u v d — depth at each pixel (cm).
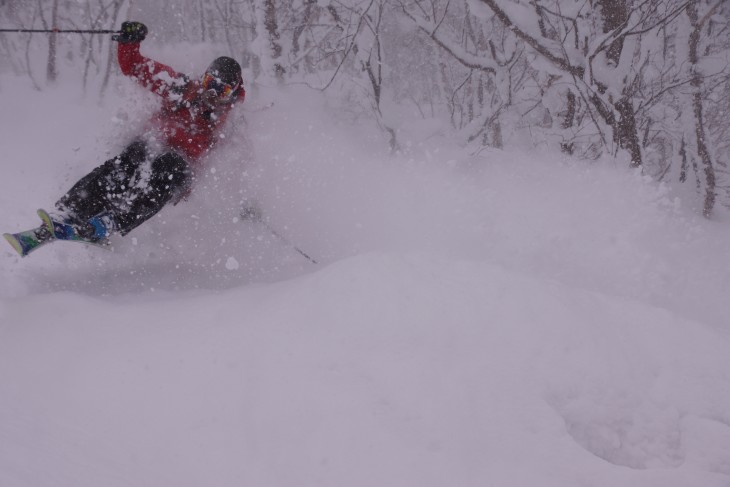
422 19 668
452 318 248
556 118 742
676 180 854
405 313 251
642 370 230
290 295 276
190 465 187
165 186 361
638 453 208
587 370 227
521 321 245
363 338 241
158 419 206
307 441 193
